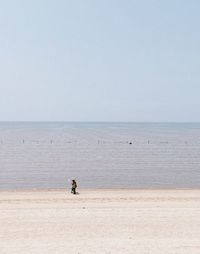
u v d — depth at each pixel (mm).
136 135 184375
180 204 30172
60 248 20453
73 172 57938
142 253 19781
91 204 30156
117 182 48000
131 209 28438
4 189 41625
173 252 19953
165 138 159000
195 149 104500
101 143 126375
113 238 22078
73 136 169750
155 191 38031
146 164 68750
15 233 22859
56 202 30891
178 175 54625
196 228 23969
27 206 29328
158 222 25188
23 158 79562
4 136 166375
